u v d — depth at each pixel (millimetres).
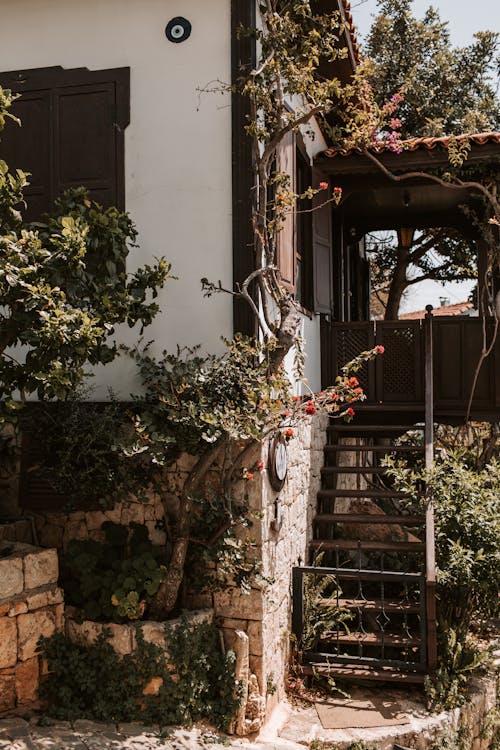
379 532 8891
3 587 5219
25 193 6598
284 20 5941
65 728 5051
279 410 5648
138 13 6391
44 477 5895
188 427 5668
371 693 6664
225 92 6188
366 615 7523
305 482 7625
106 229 5039
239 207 6121
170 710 5418
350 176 9438
